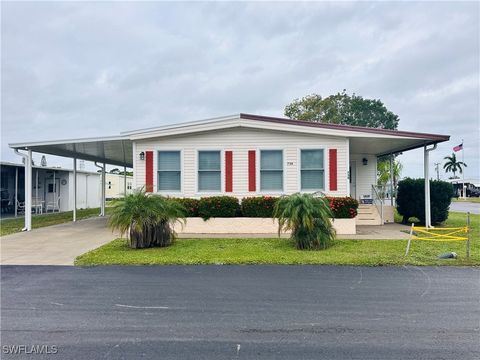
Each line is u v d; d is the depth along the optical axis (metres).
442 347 3.68
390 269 7.09
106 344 3.78
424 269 7.08
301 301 5.17
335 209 12.02
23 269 7.25
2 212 21.22
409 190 15.23
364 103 38.97
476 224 14.90
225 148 12.86
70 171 24.83
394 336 3.96
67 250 9.30
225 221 12.35
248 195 12.77
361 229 13.34
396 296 5.40
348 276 6.58
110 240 10.96
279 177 12.79
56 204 24.09
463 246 9.37
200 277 6.53
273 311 4.76
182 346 3.72
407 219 15.89
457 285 5.98
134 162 13.00
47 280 6.38
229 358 3.45
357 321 4.40
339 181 12.57
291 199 9.43
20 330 4.17
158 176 12.98
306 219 8.88
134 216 9.39
